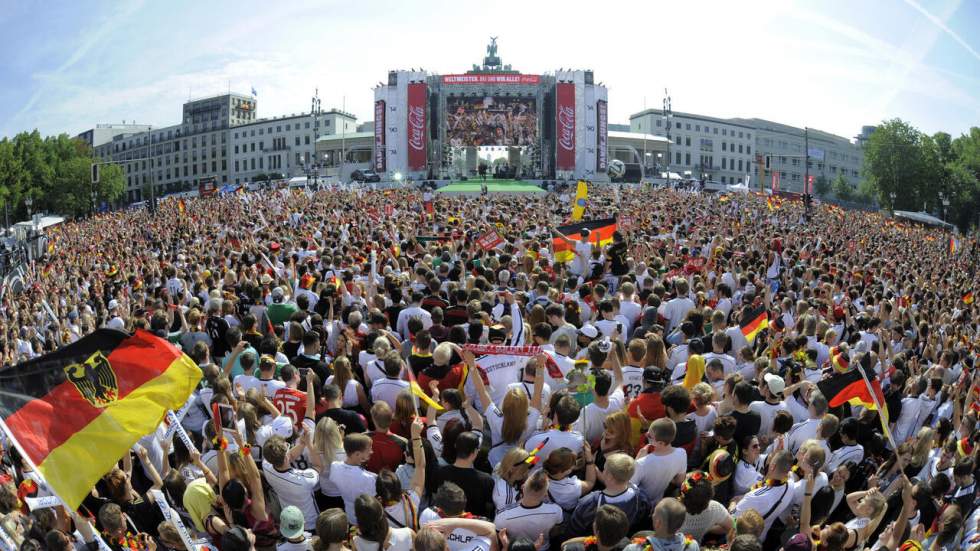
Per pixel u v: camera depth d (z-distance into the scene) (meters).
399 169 88.50
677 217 34.94
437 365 7.64
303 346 8.84
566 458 5.73
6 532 5.57
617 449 6.29
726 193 59.91
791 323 12.45
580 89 88.50
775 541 6.25
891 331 13.59
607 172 90.06
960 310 19.62
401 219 32.06
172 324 11.72
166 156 151.25
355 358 9.45
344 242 20.50
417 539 4.70
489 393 7.69
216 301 10.80
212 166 144.12
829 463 7.20
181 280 15.23
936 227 74.00
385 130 88.94
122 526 5.57
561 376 7.83
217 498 5.90
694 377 7.77
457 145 86.56
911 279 23.86
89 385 5.27
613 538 4.93
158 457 7.19
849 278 19.98
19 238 41.19
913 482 7.30
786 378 8.55
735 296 14.60
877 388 7.61
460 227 26.39
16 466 7.84
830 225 45.12
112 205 108.75
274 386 7.68
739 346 10.56
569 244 15.80
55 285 21.91
